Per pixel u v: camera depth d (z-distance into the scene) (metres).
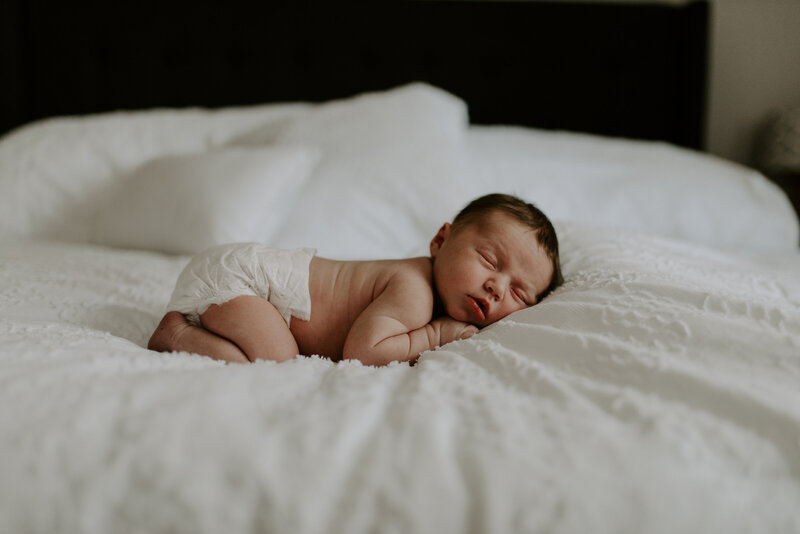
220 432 0.49
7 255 1.29
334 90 2.36
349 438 0.50
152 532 0.44
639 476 0.45
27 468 0.46
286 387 0.59
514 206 0.99
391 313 0.86
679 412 0.52
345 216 1.49
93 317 0.92
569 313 0.75
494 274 0.91
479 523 0.43
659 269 0.92
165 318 0.84
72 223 1.71
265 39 2.32
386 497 0.45
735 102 2.46
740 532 0.43
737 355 0.59
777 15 2.39
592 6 2.32
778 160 2.29
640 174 1.86
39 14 2.25
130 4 2.27
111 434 0.49
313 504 0.45
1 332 0.70
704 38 2.24
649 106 2.37
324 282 0.92
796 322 0.63
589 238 1.10
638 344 0.64
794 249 1.81
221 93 2.35
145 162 1.72
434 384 0.60
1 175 1.72
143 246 1.52
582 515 0.43
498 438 0.49
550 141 2.04
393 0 2.32
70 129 1.87
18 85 2.28
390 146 1.65
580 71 2.35
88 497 0.45
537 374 0.60
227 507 0.45
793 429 0.48
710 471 0.46
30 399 0.52
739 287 0.94
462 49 2.34
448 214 1.53
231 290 0.84
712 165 1.95
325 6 2.31
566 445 0.48
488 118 2.39
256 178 1.50
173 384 0.56
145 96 2.33
